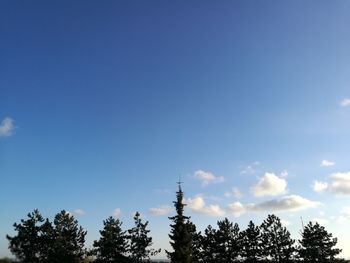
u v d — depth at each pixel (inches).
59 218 2704.2
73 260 2598.4
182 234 2491.4
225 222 3093.0
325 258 2859.3
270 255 2933.1
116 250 2726.4
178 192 2566.4
